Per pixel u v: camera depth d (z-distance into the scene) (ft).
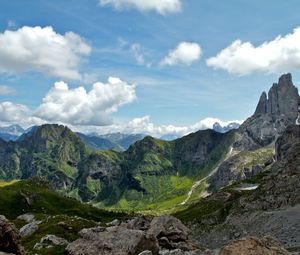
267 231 500.74
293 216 511.81
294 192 609.42
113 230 220.43
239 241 148.66
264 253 143.95
